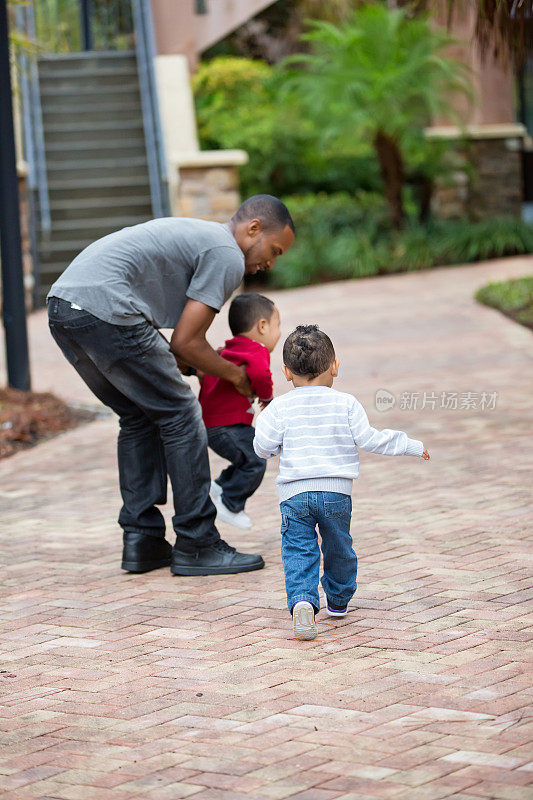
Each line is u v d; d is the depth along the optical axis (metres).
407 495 5.91
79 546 5.32
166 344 4.53
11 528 5.70
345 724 3.12
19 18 16.23
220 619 4.15
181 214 14.63
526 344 10.54
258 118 17.55
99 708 3.33
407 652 3.68
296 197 18.38
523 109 20.36
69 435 8.11
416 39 15.79
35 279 14.84
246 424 4.90
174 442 4.63
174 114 15.68
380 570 4.61
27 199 14.45
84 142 16.62
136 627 4.10
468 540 4.99
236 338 4.76
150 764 2.92
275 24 20.88
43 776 2.88
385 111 15.72
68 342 4.48
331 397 3.96
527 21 7.31
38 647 3.93
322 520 3.91
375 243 17.17
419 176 18.09
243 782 2.79
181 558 4.78
